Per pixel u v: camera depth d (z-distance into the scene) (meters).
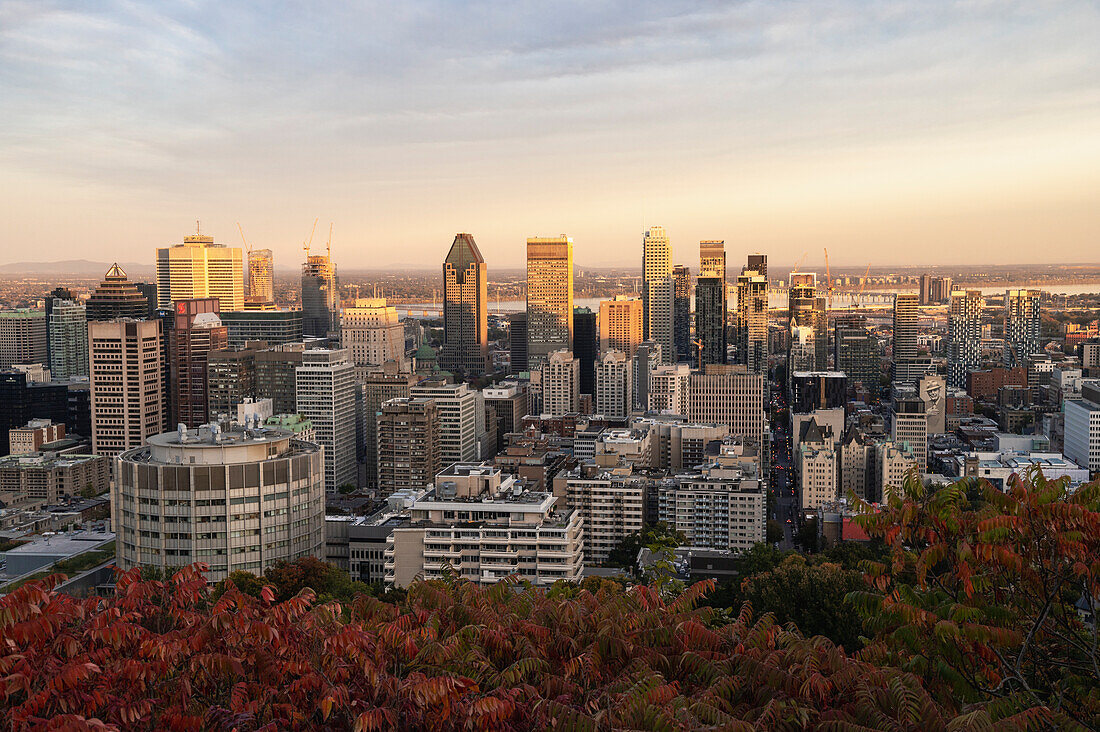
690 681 61.66
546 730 51.53
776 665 59.91
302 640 58.50
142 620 65.38
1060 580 66.25
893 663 69.38
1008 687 66.50
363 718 50.34
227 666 55.22
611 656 63.81
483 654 61.88
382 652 60.22
